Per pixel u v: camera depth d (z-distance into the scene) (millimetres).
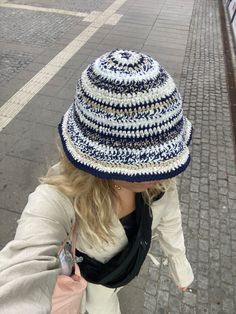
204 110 5363
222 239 3336
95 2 9906
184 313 2717
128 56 1027
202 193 3818
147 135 1010
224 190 3898
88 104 1042
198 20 9289
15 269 960
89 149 1056
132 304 2732
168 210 1583
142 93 989
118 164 1033
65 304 1500
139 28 8352
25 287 917
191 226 3428
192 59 7066
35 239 1096
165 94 1021
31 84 5465
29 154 4070
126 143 1018
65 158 1198
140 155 1024
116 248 1439
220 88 6055
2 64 5938
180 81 6160
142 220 1390
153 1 10461
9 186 3643
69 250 1377
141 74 999
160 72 1050
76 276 1458
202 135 4766
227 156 4430
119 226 1351
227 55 7410
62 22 8172
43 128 4520
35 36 7211
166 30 8406
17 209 3416
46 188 1231
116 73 1000
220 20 9422
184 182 3926
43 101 5066
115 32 7957
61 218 1233
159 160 1032
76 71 6020
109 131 1018
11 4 9000
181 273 1839
